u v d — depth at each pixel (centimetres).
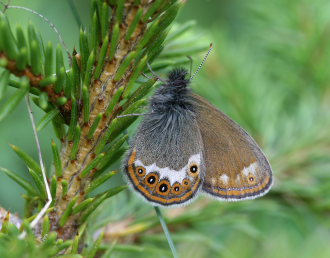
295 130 19
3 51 15
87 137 16
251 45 19
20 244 14
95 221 17
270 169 18
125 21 16
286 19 19
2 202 19
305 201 18
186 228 18
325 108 19
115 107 16
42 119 16
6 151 19
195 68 18
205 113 18
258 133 19
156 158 18
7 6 16
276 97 19
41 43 16
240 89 19
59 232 16
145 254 17
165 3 16
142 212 17
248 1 20
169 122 18
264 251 18
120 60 16
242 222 18
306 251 18
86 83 16
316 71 19
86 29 16
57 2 19
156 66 17
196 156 18
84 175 16
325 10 19
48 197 16
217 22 20
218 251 18
